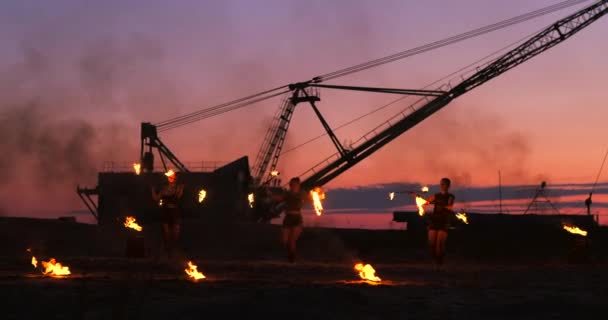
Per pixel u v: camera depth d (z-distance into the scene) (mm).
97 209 59812
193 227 27156
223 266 13352
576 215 37219
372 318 7102
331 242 25781
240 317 6898
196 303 7418
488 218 36062
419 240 27375
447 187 15453
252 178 63188
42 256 17016
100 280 9961
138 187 60000
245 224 28141
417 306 7797
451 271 13141
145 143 70375
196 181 58656
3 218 24734
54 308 7328
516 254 22844
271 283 9805
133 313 6957
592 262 18266
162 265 13328
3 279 10172
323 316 7043
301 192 15977
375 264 15641
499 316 7371
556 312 7551
